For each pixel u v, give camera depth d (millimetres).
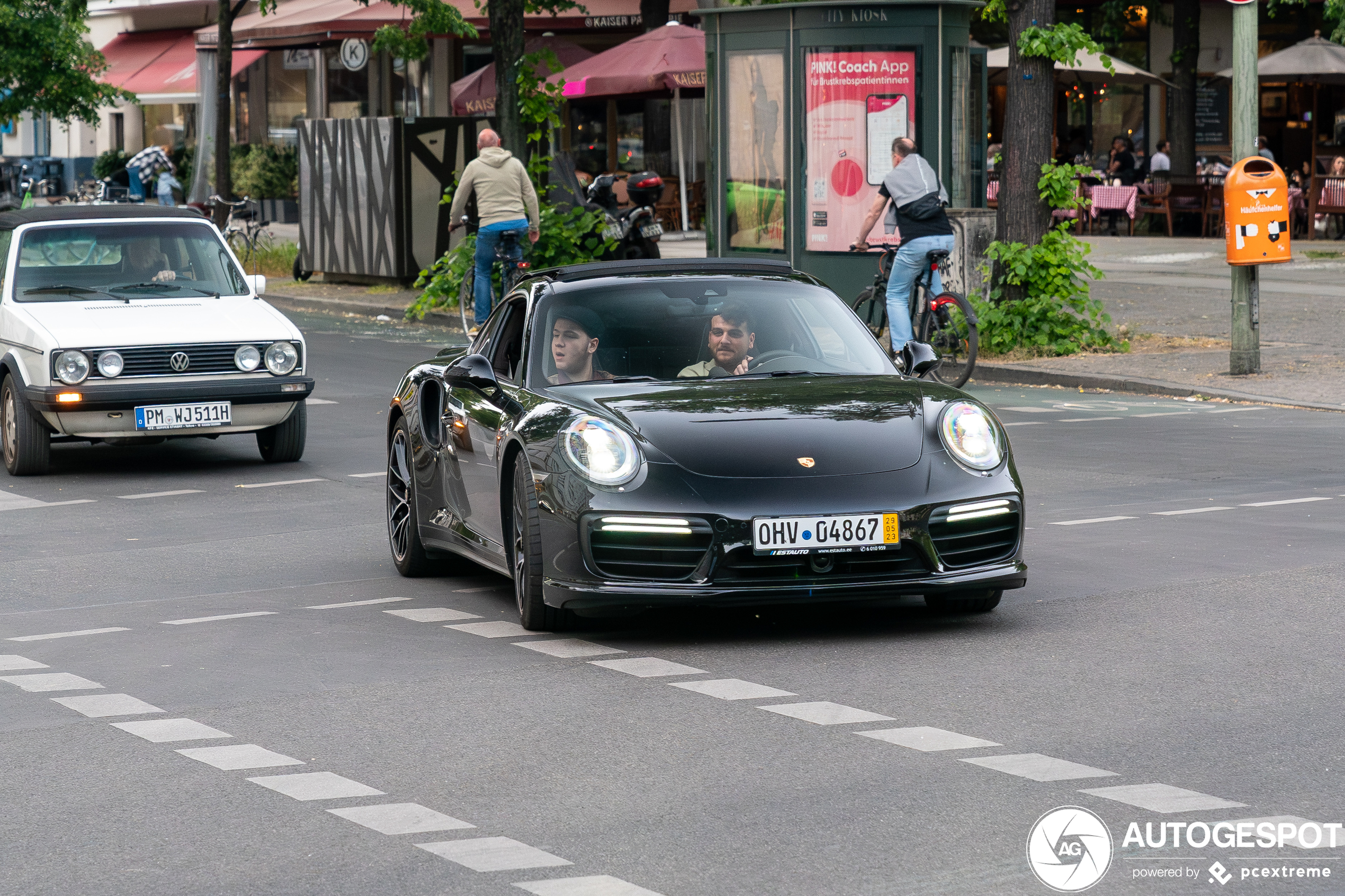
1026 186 18797
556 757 5648
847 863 4543
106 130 56844
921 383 7945
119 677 7055
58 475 13320
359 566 9547
